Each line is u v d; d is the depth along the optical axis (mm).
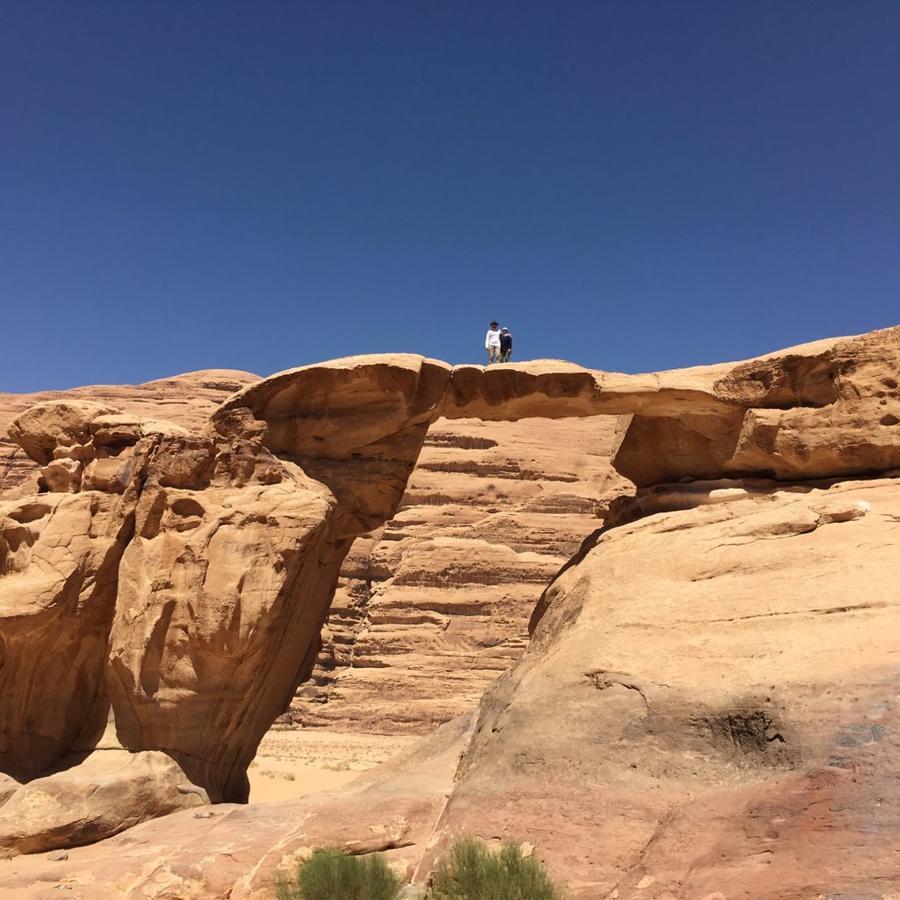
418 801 11305
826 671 10141
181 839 11672
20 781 14453
